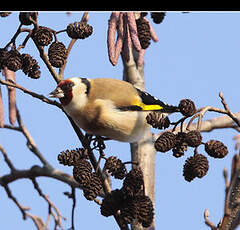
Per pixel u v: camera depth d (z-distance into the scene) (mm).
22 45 7680
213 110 7262
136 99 9648
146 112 9672
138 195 7320
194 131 7020
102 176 7668
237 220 6977
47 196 10297
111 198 7270
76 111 9398
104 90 9531
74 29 7602
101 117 9336
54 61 7555
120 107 9461
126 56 8484
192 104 7184
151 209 7305
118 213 7527
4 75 7750
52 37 7641
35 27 7582
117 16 8305
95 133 9664
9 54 7527
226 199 6066
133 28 8305
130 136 9688
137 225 9508
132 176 7289
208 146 6953
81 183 7223
